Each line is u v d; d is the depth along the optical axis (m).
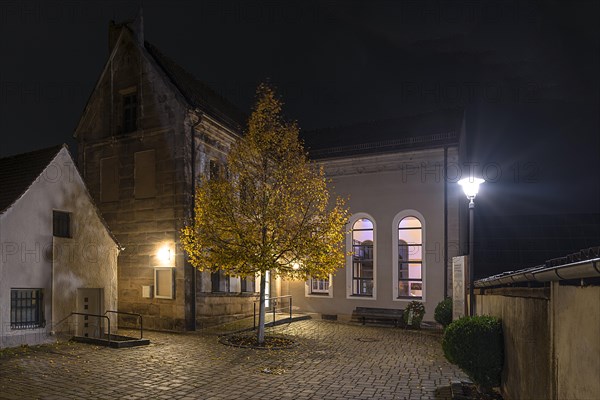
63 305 15.43
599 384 4.29
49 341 14.84
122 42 21.25
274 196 16.05
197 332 18.34
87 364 12.18
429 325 22.02
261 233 16.02
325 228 15.85
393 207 23.66
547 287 6.05
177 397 9.53
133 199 20.39
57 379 10.58
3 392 9.45
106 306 16.86
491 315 10.48
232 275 16.02
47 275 15.04
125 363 12.45
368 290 24.25
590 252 4.58
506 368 8.69
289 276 16.25
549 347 6.01
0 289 13.62
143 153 20.33
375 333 19.70
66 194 15.88
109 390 9.84
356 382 10.99
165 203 19.55
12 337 13.84
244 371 11.91
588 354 4.60
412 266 23.30
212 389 10.17
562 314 5.45
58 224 15.70
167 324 18.88
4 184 15.30
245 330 18.95
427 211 22.92
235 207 15.97
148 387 10.18
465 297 16.48
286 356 14.01
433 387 10.58
